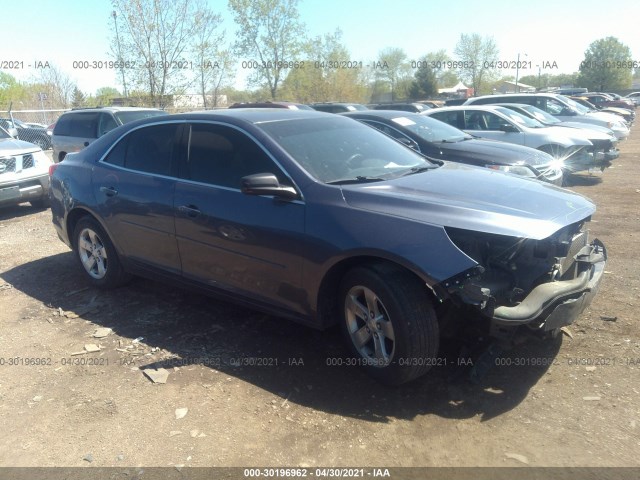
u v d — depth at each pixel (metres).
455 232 3.24
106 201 4.97
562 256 3.51
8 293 5.46
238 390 3.57
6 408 3.50
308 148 4.05
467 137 9.02
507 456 2.88
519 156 8.10
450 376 3.62
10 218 9.04
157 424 3.26
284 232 3.71
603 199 9.40
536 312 3.15
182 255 4.44
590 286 3.50
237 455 2.97
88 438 3.17
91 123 12.12
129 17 21.52
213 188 4.16
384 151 4.51
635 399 3.29
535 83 85.38
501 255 3.57
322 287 3.64
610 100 38.28
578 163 10.89
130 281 5.50
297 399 3.46
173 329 4.48
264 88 31.75
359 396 3.46
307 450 2.99
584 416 3.16
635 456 2.83
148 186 4.61
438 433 3.09
